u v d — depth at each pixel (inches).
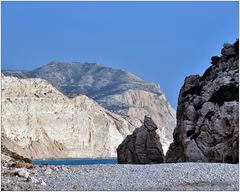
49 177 1206.3
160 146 2256.4
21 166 1374.3
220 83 2021.4
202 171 1250.0
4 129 6599.4
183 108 2202.3
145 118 2277.3
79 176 1222.3
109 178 1190.3
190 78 2255.2
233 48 2130.9
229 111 1887.3
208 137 1934.1
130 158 2255.2
